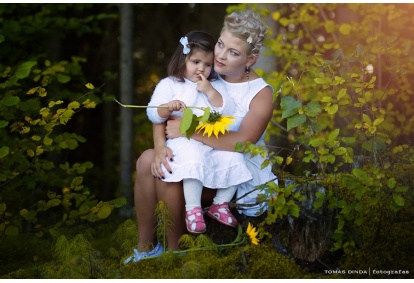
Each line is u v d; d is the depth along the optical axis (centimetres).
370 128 357
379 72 550
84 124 1062
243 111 362
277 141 658
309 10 647
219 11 955
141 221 371
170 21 999
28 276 390
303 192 359
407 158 410
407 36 612
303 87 604
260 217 367
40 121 423
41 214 570
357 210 333
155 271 351
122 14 768
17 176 474
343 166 475
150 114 355
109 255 416
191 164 334
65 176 555
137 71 1016
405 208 367
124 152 773
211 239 367
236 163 346
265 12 621
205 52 349
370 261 352
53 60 848
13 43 674
